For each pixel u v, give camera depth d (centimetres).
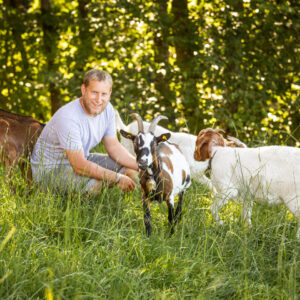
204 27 881
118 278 303
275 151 414
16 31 987
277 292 308
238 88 858
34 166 441
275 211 428
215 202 427
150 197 397
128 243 360
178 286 309
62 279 281
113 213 427
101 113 441
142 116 824
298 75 886
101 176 423
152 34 879
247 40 875
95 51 902
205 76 862
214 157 449
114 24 880
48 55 950
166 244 364
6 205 384
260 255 344
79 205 374
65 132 415
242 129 831
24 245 325
